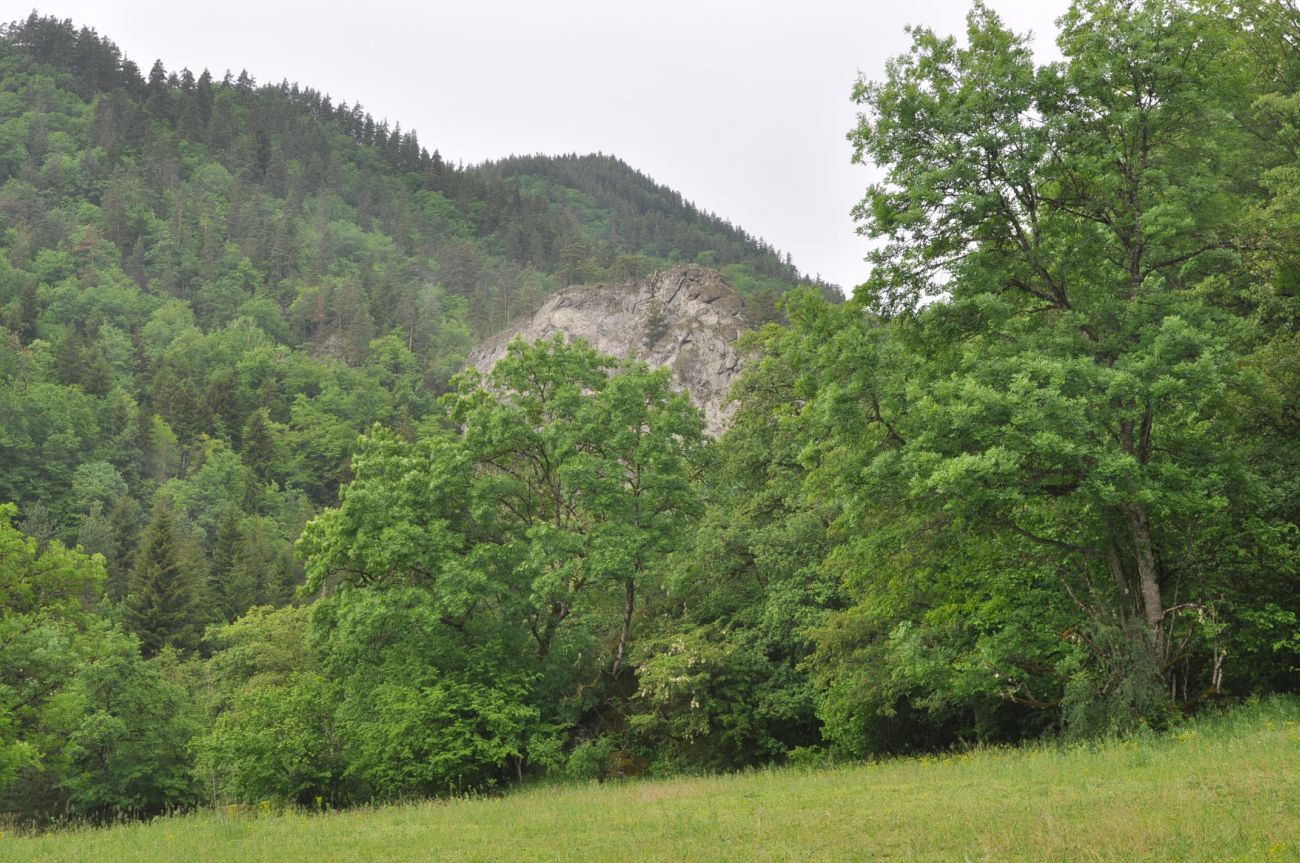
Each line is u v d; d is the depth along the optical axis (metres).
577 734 30.86
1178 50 19.84
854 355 20.70
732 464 35.31
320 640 32.56
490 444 31.59
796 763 27.39
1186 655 19.31
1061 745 19.17
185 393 141.00
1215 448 19.58
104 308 180.25
